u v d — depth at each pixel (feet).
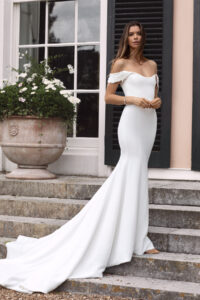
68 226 12.56
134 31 12.24
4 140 16.97
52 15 19.83
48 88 16.89
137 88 12.16
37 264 12.18
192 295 10.70
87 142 19.13
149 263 11.91
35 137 16.63
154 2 17.40
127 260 11.75
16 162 17.22
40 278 11.62
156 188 14.90
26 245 12.91
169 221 13.60
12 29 19.90
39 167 17.22
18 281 11.80
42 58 19.88
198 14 17.07
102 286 11.37
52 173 17.54
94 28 19.30
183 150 17.51
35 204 15.05
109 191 12.18
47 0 19.72
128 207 12.01
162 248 12.71
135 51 12.36
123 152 12.32
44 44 19.79
